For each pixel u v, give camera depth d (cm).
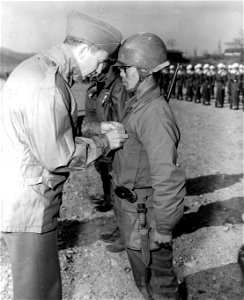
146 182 220
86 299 286
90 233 387
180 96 1975
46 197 197
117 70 321
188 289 302
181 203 207
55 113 185
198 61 2439
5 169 196
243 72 1611
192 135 984
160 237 215
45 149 186
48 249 204
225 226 414
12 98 192
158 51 211
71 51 200
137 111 211
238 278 318
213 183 566
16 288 205
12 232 198
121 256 347
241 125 1154
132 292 297
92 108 359
